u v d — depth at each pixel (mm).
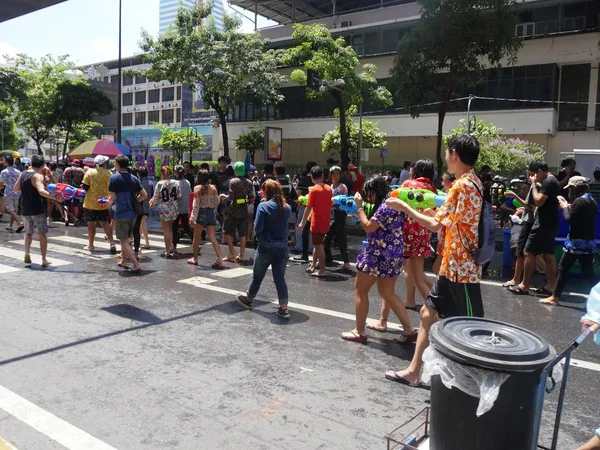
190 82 28188
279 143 28375
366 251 5184
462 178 3607
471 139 3619
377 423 3645
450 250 3625
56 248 10664
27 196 8656
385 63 31438
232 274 8586
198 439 3379
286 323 5969
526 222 7652
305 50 21891
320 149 35219
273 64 28984
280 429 3531
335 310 6555
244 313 6336
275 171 11320
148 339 5301
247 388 4180
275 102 29375
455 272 3602
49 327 5605
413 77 15117
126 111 73250
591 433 3615
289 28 37719
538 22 28484
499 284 8250
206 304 6699
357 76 22859
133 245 10852
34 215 8703
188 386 4188
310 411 3809
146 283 7789
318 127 33812
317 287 7793
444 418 2621
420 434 3447
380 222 5000
